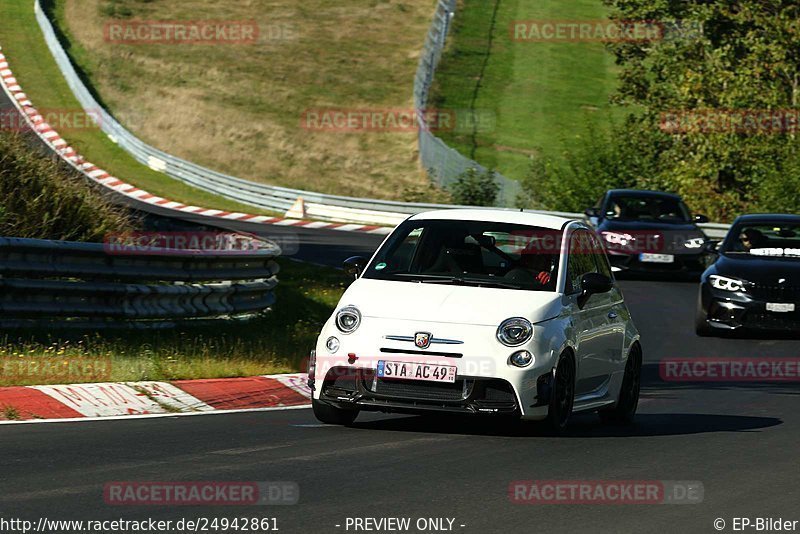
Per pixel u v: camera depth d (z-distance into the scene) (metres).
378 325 32.25
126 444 29.70
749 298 60.47
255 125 187.38
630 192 88.75
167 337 48.59
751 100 130.00
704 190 131.75
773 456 31.28
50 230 53.31
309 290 70.19
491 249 35.41
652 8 141.12
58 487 24.25
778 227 65.38
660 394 45.72
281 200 138.62
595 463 29.19
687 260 83.00
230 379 41.00
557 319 33.06
